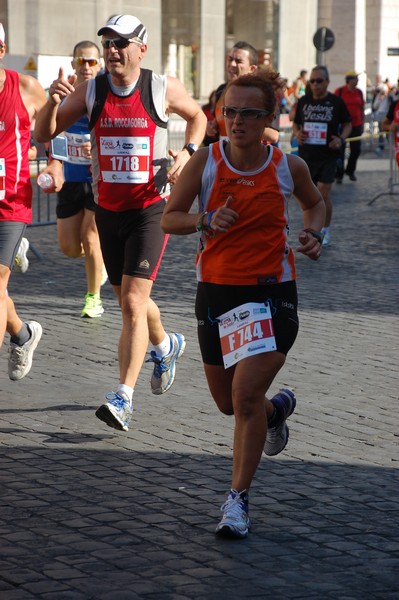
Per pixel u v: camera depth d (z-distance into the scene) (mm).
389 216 28062
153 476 8664
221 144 7734
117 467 8875
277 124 14625
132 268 10258
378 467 9070
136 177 10336
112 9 53844
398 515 7934
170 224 7711
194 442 9641
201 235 7859
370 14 82500
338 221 26938
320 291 17609
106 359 12852
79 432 9859
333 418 10531
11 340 11234
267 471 8883
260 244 7629
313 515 7887
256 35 67812
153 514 7801
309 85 22734
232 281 7629
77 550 7082
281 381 11945
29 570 6723
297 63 68375
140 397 11211
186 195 7746
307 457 9289
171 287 17781
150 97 10359
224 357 7668
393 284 18406
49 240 23172
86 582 6566
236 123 7457
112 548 7133
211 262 7734
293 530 7578
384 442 9797
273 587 6590
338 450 9516
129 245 10344
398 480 8742
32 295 16953
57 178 12422
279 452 8797
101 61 15055
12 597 6316
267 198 7617
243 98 7445
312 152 22500
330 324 15047
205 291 7770
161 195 10477
